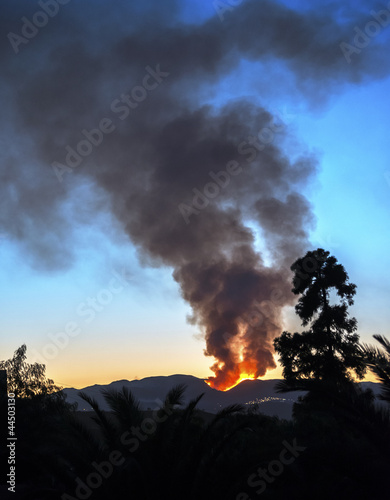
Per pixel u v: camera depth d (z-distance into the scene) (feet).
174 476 36.52
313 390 36.14
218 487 36.37
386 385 34.40
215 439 40.57
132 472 35.27
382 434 33.63
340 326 117.08
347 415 35.19
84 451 38.42
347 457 32.50
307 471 35.86
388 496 31.37
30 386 76.23
